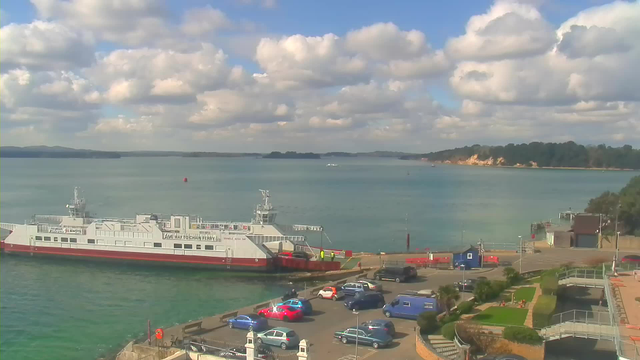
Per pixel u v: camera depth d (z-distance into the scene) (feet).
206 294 291.99
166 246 355.56
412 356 152.66
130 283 317.83
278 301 217.97
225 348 157.89
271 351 152.15
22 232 392.06
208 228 363.76
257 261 335.88
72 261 377.09
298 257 338.95
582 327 152.35
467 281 233.96
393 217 651.25
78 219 391.04
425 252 379.96
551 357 155.63
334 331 178.19
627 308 168.04
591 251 341.62
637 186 511.40
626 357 127.44
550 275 220.84
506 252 340.18
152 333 199.21
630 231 398.01
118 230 368.27
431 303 188.55
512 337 152.97
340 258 356.38
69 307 265.13
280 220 620.08
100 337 218.79
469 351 144.97
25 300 279.08
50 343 211.82
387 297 226.17
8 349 205.57
